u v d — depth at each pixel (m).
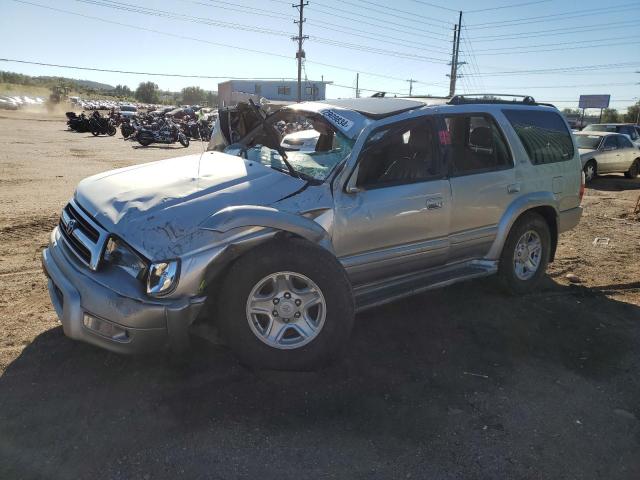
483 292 5.13
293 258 3.24
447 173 4.27
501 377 3.58
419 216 4.06
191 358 3.61
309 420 3.02
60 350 3.67
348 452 2.77
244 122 5.17
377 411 3.13
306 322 3.39
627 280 5.68
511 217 4.69
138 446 2.74
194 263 3.05
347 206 3.68
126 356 3.60
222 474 2.58
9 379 3.30
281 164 4.05
